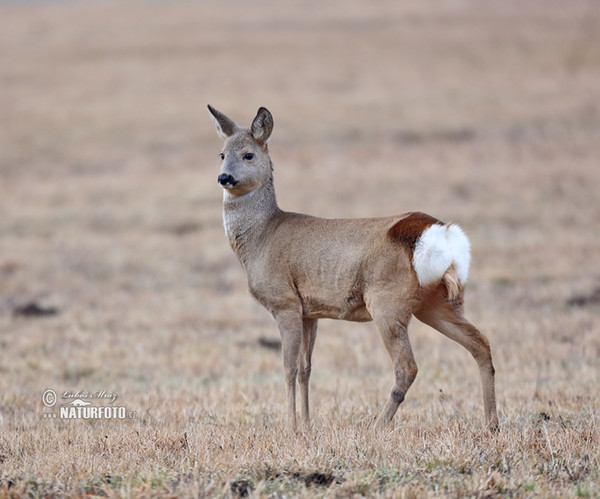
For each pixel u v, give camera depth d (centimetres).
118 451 2139
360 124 10900
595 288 5038
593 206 7494
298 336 2456
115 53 15975
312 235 2459
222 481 1766
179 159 9769
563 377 3222
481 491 1700
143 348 4069
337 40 16350
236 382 3272
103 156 10044
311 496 1664
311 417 2611
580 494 1672
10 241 7050
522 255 6009
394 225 2312
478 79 13150
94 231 7344
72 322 4681
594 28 16100
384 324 2298
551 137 10106
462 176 8606
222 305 5150
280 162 9381
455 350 3925
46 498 1739
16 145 10556
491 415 2316
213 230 7206
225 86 13300
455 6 19175
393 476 1786
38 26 18838
